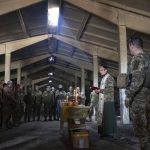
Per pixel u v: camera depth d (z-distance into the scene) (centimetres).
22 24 1463
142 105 381
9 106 1140
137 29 1144
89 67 2417
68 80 3797
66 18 1462
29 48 2078
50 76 3897
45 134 917
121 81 412
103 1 1059
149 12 1048
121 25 1158
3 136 864
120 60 1149
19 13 1298
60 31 1764
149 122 383
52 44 2112
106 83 763
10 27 1502
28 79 3497
